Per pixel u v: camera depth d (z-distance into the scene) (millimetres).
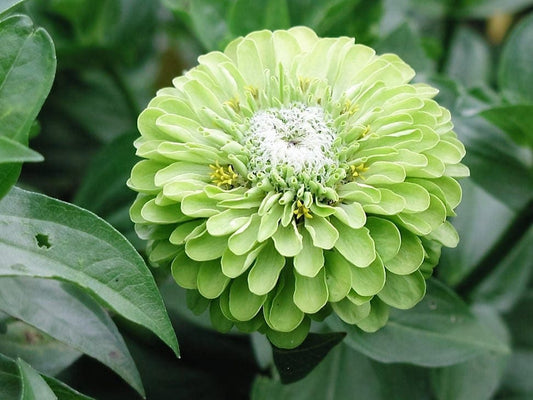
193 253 289
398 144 298
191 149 297
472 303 393
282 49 323
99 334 306
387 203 291
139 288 281
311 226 292
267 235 287
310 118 310
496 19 485
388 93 309
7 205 284
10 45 281
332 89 320
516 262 401
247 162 307
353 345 320
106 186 368
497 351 330
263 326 298
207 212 290
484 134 368
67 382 360
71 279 274
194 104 308
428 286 331
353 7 384
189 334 368
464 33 454
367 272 290
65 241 283
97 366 363
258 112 314
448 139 309
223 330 300
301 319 290
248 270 294
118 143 364
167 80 448
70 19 396
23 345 317
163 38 465
